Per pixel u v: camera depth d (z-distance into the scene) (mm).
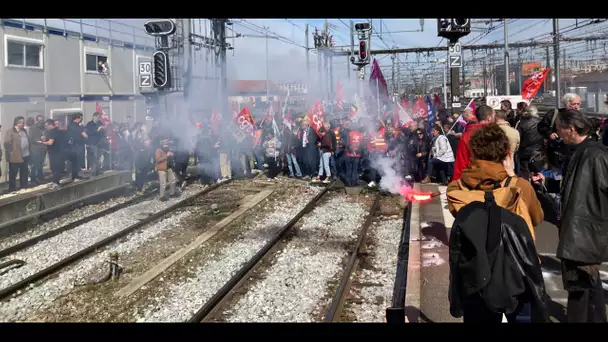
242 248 9062
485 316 3172
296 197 13719
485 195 3129
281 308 6371
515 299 2979
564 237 3602
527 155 8227
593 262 3551
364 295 6777
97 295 7066
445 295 5156
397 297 6465
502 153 3242
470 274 2986
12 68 17828
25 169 12906
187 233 10273
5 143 12422
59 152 13008
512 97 25344
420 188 11875
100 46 22562
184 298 6805
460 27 14922
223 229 10375
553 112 6457
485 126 3322
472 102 12844
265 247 8633
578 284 3652
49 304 6785
